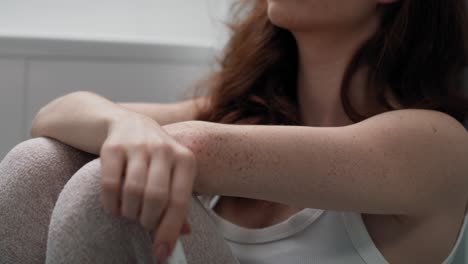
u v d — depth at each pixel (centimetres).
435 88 106
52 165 88
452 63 108
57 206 74
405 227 92
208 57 182
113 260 72
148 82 179
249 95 117
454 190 89
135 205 66
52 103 103
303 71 109
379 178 80
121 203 68
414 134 85
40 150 89
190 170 68
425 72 105
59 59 172
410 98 104
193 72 182
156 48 179
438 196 87
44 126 95
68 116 91
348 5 97
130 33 197
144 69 179
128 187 66
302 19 98
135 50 177
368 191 80
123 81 177
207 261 74
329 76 105
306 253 94
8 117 171
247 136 78
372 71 102
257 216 101
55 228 73
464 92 120
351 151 80
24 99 171
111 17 195
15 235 86
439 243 93
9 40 168
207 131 78
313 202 80
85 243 71
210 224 77
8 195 86
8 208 86
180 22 200
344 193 80
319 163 79
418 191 83
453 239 95
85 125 86
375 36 102
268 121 113
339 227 94
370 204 81
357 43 103
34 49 170
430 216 90
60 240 72
